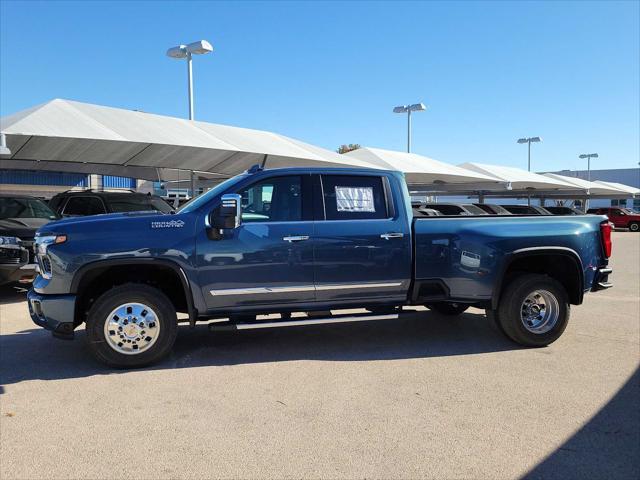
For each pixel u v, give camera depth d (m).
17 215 10.36
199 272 5.27
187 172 20.33
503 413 4.20
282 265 5.44
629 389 4.73
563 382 4.91
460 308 7.68
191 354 5.80
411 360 5.59
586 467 3.38
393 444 3.68
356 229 5.61
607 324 7.23
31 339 6.45
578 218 6.27
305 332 6.79
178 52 18.47
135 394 4.61
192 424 4.00
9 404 4.39
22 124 10.24
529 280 5.95
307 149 16.53
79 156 13.91
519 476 3.28
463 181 25.94
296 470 3.33
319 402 4.43
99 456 3.51
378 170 5.84
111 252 5.10
